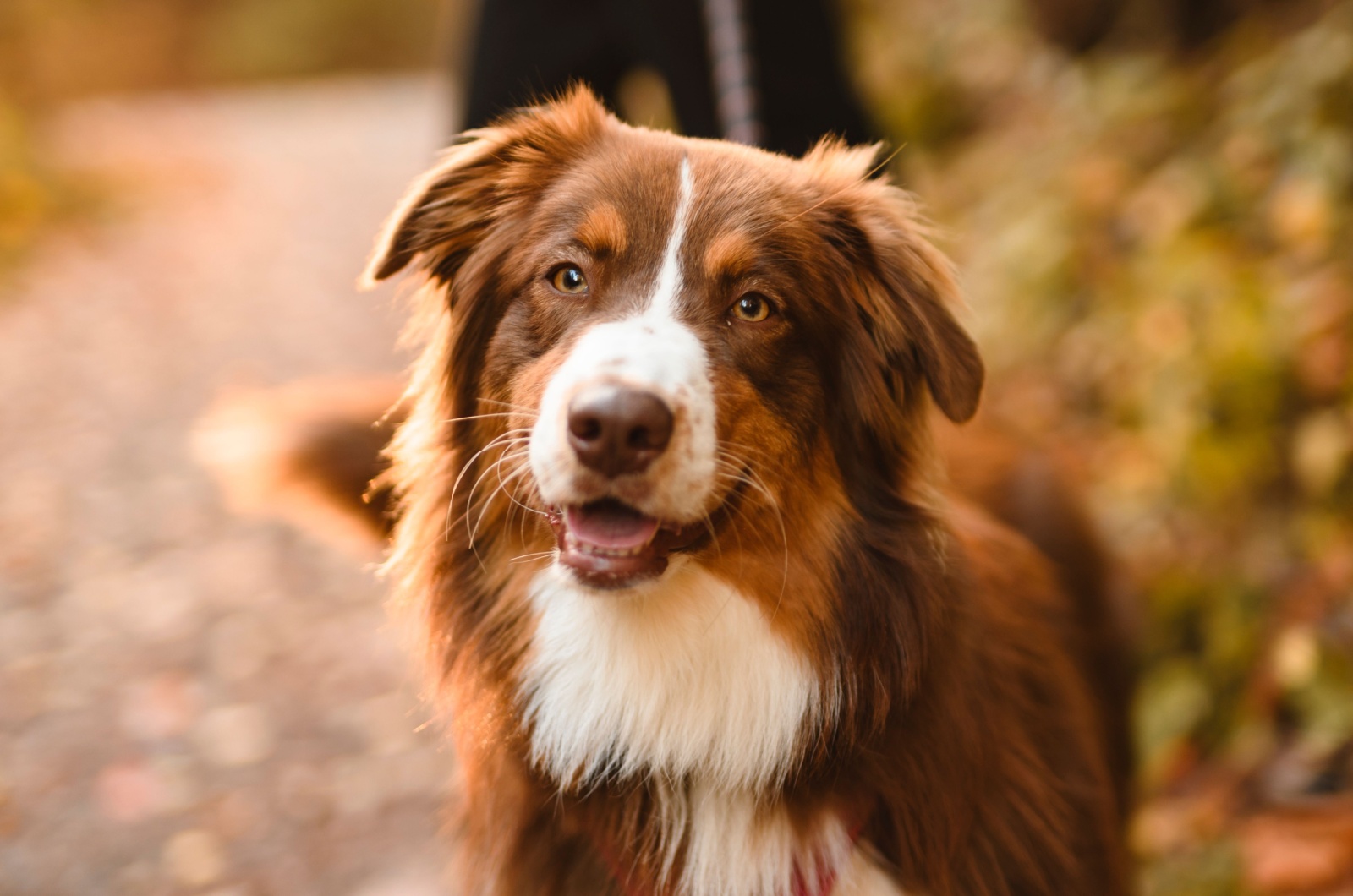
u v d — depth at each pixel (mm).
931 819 2115
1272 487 3764
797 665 2209
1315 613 3496
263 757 3695
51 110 12836
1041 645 2463
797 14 3396
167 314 8258
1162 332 4223
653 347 2004
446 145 3773
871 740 2156
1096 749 2504
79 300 8516
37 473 5727
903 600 2191
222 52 29953
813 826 2154
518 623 2260
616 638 2189
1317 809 3164
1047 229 5109
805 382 2229
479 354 2326
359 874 3172
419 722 3869
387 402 2988
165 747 3742
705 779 2217
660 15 3324
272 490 2916
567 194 2234
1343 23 4594
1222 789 3336
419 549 2381
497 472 2229
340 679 4137
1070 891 2219
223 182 13148
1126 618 3096
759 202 2225
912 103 6957
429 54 32281
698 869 2191
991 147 6453
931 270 2363
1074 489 3117
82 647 4305
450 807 2572
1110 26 6395
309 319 8125
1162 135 5137
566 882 2219
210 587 4754
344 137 16453
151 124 17375
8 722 3846
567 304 2178
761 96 3355
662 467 1953
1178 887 2996
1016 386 4805
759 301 2176
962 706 2160
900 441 2344
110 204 11273
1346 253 3943
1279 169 4375
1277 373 3783
